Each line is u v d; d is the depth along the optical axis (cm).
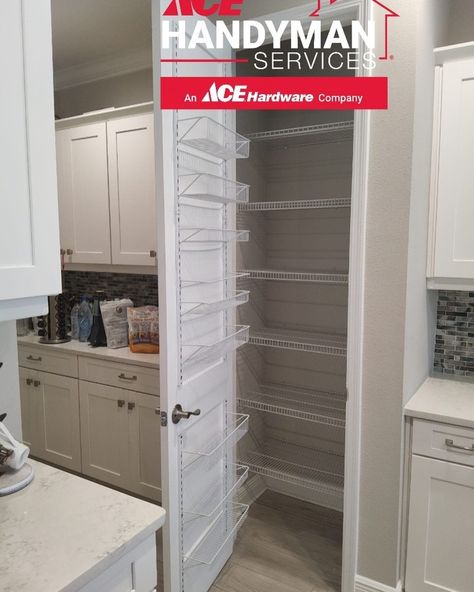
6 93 96
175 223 159
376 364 182
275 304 284
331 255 264
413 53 165
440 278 200
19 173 100
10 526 103
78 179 303
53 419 302
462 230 191
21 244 101
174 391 163
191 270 174
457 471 173
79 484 121
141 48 306
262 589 204
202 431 190
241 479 221
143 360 258
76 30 279
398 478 182
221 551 214
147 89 317
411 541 185
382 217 176
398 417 180
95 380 279
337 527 249
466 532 174
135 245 284
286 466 277
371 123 175
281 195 277
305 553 228
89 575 90
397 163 171
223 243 201
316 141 262
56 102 363
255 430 279
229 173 204
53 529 102
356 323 183
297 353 277
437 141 192
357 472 190
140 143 273
